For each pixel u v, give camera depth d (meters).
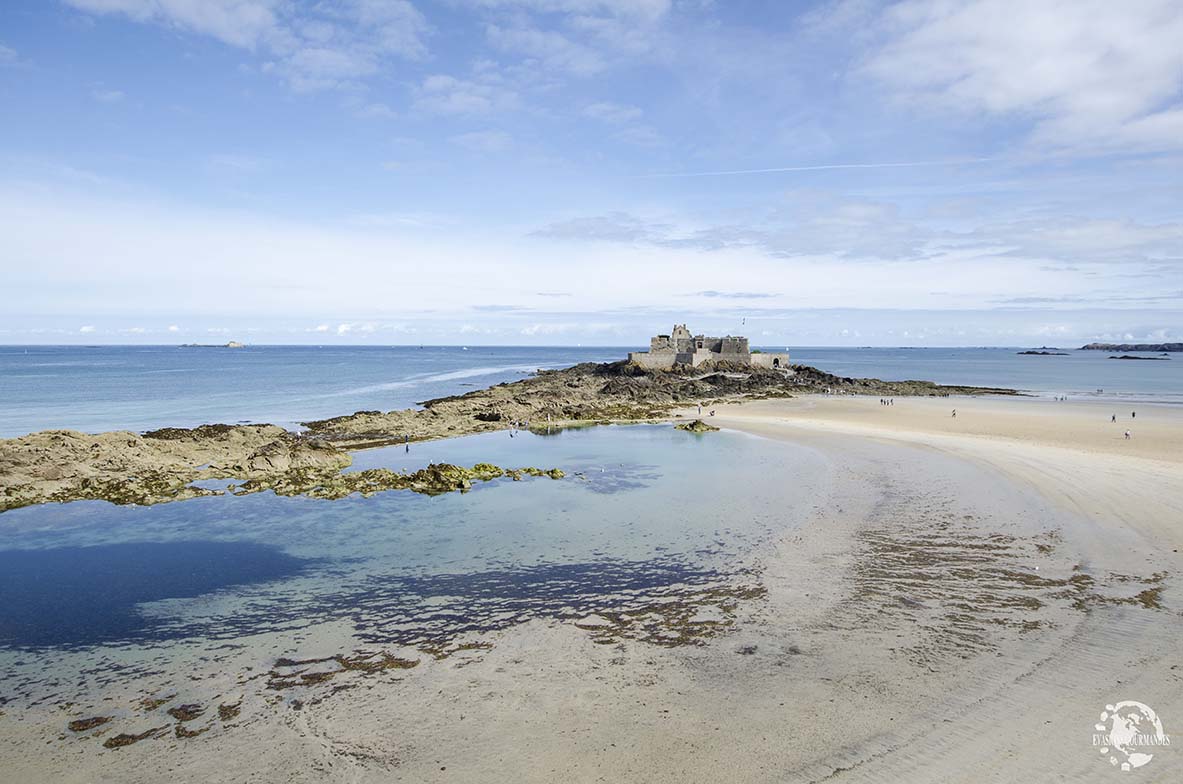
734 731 11.90
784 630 16.14
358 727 12.28
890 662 14.36
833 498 29.61
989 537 23.31
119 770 11.11
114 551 23.30
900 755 11.10
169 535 25.17
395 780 10.73
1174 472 33.03
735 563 21.25
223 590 19.62
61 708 13.15
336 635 16.44
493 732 12.05
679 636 15.98
